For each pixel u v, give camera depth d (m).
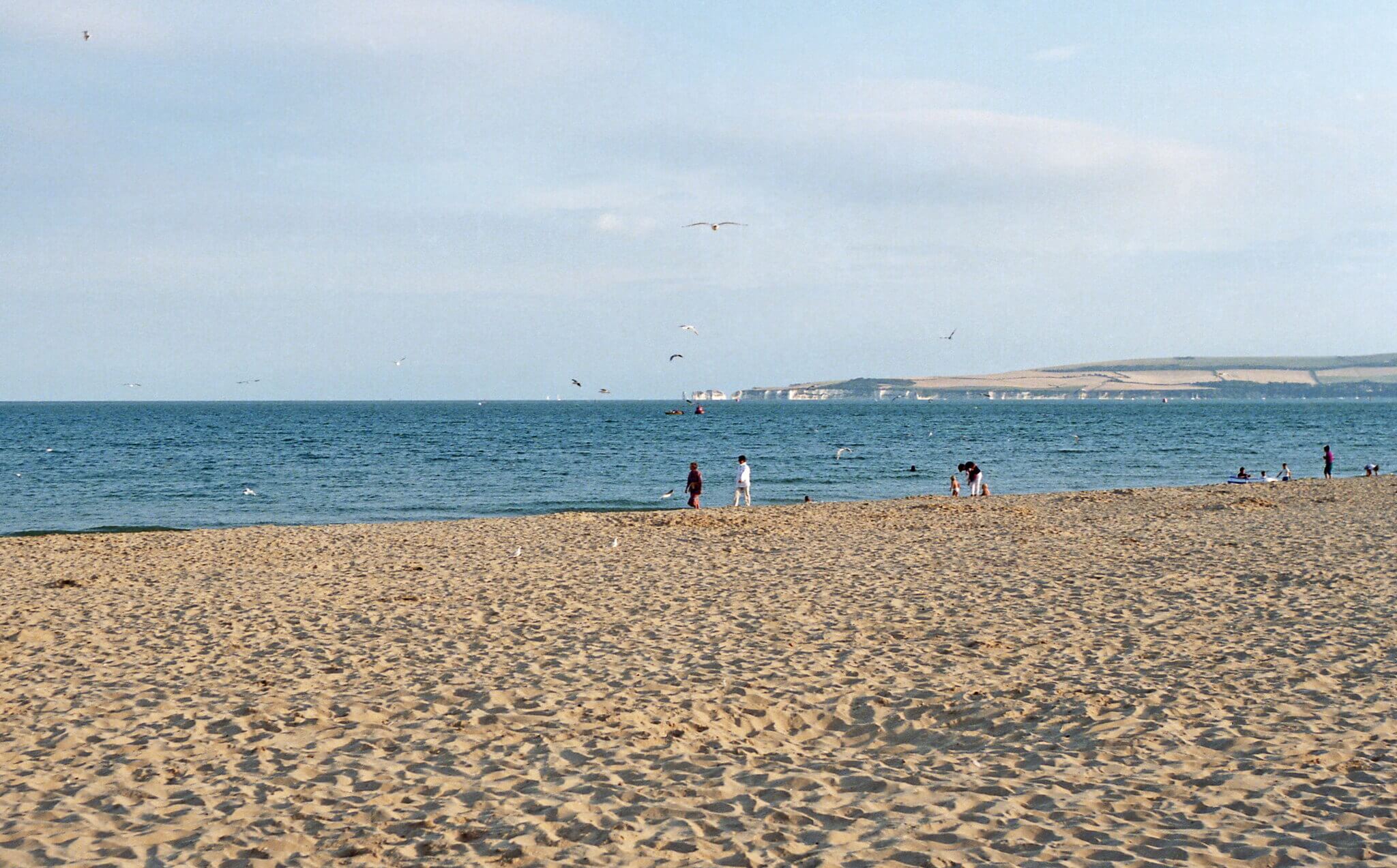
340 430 108.50
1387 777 7.15
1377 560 16.69
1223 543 19.33
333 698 9.78
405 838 6.53
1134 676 10.02
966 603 13.90
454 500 39.81
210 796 7.32
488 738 8.55
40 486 45.06
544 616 13.47
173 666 11.07
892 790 7.26
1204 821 6.50
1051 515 26.17
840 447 74.25
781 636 12.09
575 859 6.13
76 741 8.55
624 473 52.22
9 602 15.09
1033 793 7.09
